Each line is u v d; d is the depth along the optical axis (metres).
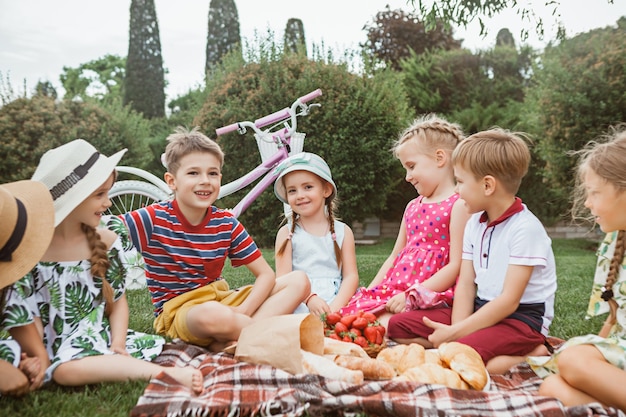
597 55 9.45
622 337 2.18
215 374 2.12
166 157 2.95
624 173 2.03
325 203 3.65
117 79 34.66
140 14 21.64
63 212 2.27
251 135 9.77
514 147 2.58
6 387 1.98
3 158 10.52
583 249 10.37
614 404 1.81
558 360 1.90
